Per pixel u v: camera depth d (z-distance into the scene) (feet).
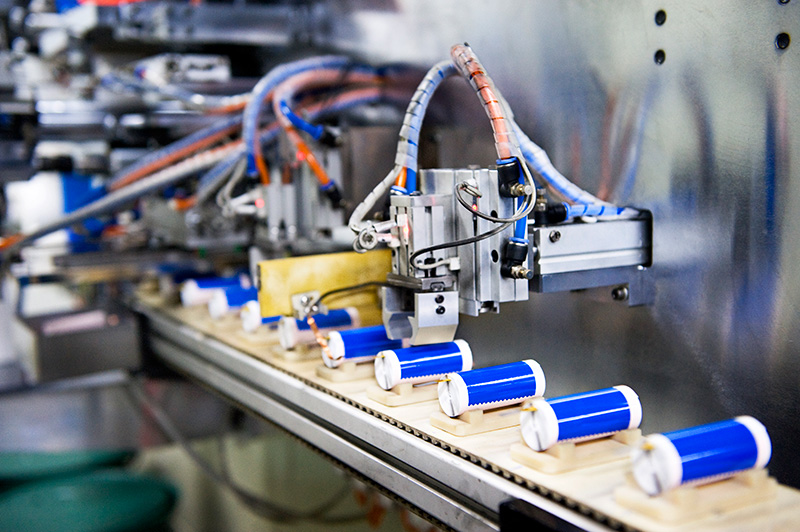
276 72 4.67
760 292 2.93
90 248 8.22
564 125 3.79
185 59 6.57
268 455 7.88
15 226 10.24
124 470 9.27
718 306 3.10
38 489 8.44
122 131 7.53
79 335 6.29
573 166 3.76
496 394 2.86
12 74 6.74
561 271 3.10
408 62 4.94
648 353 3.43
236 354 4.43
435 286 3.14
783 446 2.91
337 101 5.08
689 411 3.27
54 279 6.51
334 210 4.56
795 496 2.24
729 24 2.94
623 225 3.27
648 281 3.39
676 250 3.25
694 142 3.12
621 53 3.41
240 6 5.93
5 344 8.64
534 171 3.42
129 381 6.50
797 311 2.81
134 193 5.95
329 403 3.39
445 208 3.13
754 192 2.91
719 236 3.06
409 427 2.93
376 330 3.74
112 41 6.59
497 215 2.93
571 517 2.19
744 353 3.01
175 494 9.21
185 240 6.80
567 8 3.67
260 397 4.13
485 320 4.54
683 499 2.06
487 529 2.49
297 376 3.77
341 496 6.67
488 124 4.26
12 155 7.04
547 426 2.44
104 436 6.64
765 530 2.02
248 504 7.47
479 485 2.51
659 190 3.29
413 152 3.30
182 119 7.15
